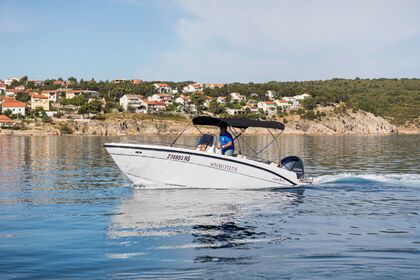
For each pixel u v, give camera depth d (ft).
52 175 71.87
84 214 38.88
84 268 24.20
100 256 26.32
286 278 22.54
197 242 29.50
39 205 43.47
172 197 48.49
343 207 43.21
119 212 39.81
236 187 55.62
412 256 26.22
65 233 31.99
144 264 24.80
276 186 57.47
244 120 57.26
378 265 24.53
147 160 53.88
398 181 63.57
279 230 33.17
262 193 52.16
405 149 168.35
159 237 30.78
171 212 39.88
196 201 45.96
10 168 84.64
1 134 400.88
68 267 24.38
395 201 46.91
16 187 57.21
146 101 553.23
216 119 55.93
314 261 25.36
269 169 56.80
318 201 46.68
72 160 106.42
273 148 173.37
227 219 37.01
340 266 24.39
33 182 62.54
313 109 648.38
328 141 275.59
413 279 22.27
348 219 37.40
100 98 606.14
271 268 24.12
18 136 380.17
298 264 24.80
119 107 524.93
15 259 25.80
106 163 96.99
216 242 29.50
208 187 55.11
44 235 31.42
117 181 63.57
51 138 322.75
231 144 57.36
